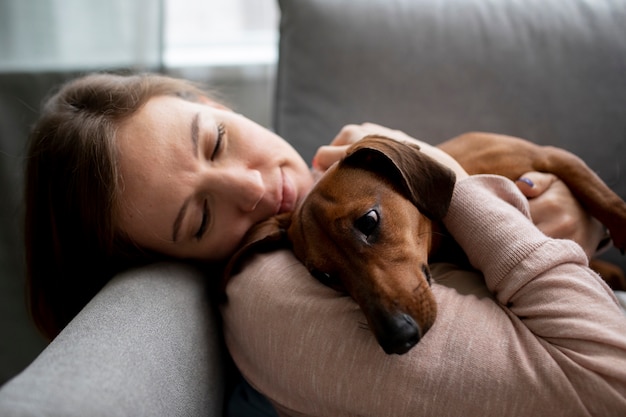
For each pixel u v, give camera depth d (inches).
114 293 42.6
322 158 51.5
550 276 35.7
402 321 35.4
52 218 48.9
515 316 36.3
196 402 40.9
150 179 44.1
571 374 32.2
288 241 46.6
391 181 44.1
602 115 62.3
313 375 37.5
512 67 64.5
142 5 87.5
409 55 66.4
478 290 40.6
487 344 34.6
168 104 48.2
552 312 34.3
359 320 38.1
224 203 46.4
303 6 68.9
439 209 41.4
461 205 41.6
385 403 35.2
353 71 67.3
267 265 43.7
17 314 93.5
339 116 67.6
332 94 67.9
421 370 34.6
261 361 41.0
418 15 67.4
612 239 51.5
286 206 50.8
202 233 47.2
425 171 42.3
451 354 34.8
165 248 47.9
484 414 32.9
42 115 52.9
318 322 38.5
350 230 40.8
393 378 35.0
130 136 45.3
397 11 67.7
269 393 42.2
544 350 33.5
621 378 31.2
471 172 53.7
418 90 66.1
